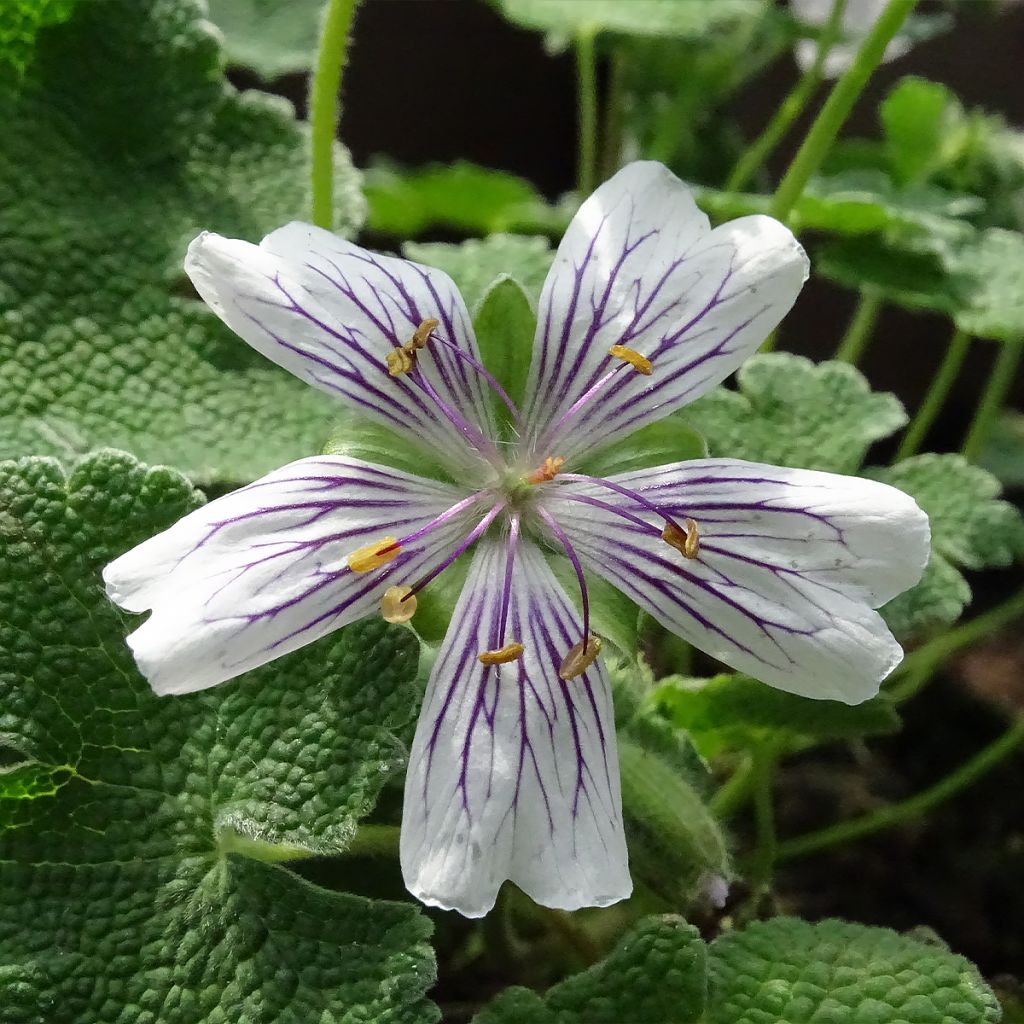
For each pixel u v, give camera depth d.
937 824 0.08
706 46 0.10
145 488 0.05
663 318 0.05
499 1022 0.05
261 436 0.06
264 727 0.05
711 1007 0.05
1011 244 0.08
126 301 0.06
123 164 0.06
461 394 0.05
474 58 0.12
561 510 0.05
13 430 0.06
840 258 0.08
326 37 0.06
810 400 0.06
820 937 0.05
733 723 0.06
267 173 0.07
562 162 0.12
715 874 0.05
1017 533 0.06
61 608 0.05
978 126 0.09
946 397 0.11
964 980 0.05
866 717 0.06
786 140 0.11
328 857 0.06
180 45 0.06
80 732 0.05
